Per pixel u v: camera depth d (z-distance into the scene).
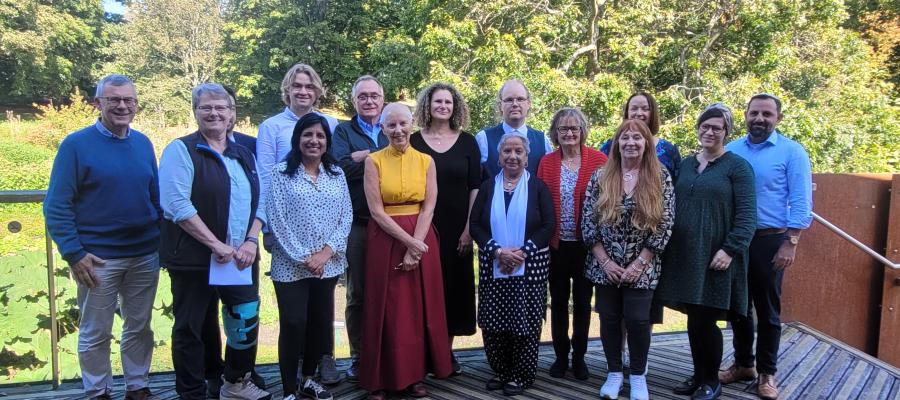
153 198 2.53
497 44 7.18
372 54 10.79
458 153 2.82
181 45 20.42
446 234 2.81
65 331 3.04
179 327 2.38
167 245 2.31
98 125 2.37
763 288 2.71
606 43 8.31
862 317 4.02
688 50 8.09
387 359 2.59
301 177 2.45
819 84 8.68
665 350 3.45
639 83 8.52
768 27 7.63
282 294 2.45
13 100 24.16
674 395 2.75
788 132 6.75
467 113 2.88
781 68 8.19
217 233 2.31
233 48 21.38
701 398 2.63
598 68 8.30
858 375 3.04
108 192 2.33
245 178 2.42
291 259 2.41
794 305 4.00
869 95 8.50
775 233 2.71
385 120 2.55
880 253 4.00
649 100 2.86
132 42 20.84
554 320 2.94
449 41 7.68
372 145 2.85
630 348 2.62
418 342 2.65
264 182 2.69
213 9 21.12
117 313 3.36
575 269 2.85
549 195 2.73
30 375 2.95
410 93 10.36
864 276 4.01
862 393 2.81
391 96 10.40
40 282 3.01
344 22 19.86
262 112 21.23
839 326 4.01
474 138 2.91
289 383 2.48
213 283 2.28
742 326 2.84
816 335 3.70
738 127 6.79
